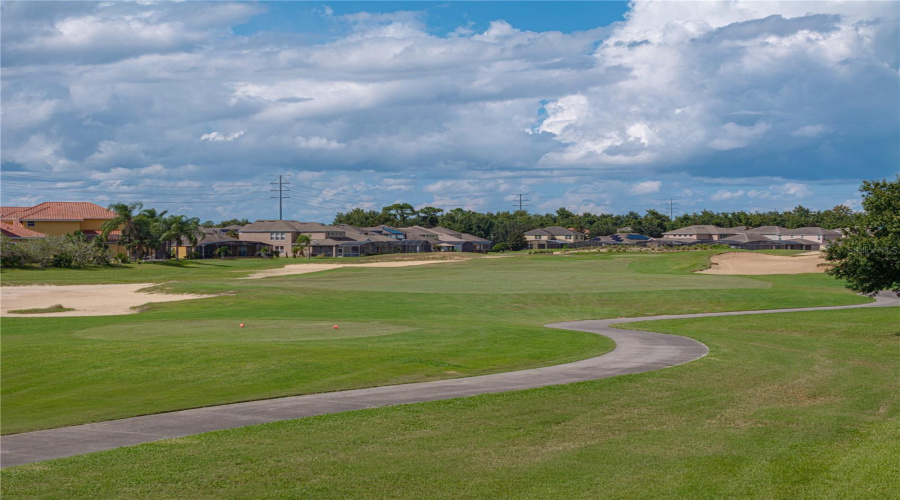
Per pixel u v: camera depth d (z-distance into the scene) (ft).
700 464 36.35
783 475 34.47
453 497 31.50
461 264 323.37
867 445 39.99
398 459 37.09
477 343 84.99
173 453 38.14
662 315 139.74
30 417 47.14
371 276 246.88
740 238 508.53
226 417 47.19
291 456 37.60
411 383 59.57
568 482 33.47
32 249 261.24
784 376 63.98
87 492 32.04
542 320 131.64
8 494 31.76
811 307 149.79
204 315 126.72
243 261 368.07
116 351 70.90
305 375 61.26
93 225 371.15
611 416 46.93
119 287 197.57
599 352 80.48
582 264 307.78
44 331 97.50
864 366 71.51
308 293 166.30
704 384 58.95
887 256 95.96
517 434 42.16
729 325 117.50
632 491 32.27
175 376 60.23
